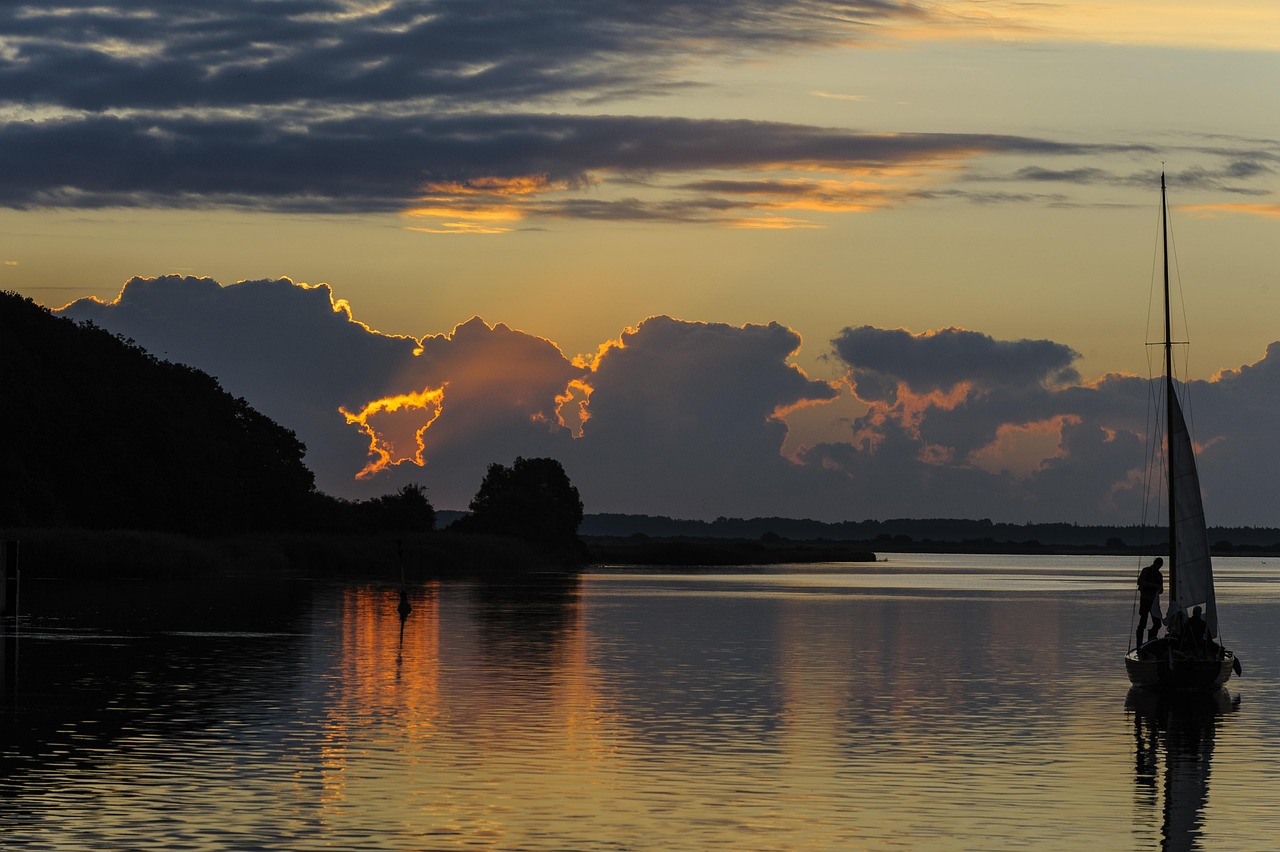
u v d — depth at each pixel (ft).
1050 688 159.33
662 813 91.35
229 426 583.58
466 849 81.87
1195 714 139.85
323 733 118.42
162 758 105.70
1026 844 85.15
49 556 363.15
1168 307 179.83
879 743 118.62
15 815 87.15
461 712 132.05
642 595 365.81
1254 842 86.17
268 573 443.73
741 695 148.25
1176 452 168.96
